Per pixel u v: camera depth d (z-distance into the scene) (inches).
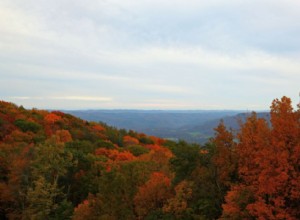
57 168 1788.9
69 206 1628.9
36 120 3376.0
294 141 830.5
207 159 1127.6
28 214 1631.4
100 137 3609.7
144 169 1481.3
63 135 2962.6
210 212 1002.7
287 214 780.0
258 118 1028.5
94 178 1855.3
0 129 2679.6
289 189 813.9
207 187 1058.7
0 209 1838.1
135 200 1212.5
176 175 1193.4
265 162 828.6
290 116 871.7
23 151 1945.1
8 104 3624.5
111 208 1213.1
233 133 1075.9
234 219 869.8
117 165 1788.9
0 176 1983.3
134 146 3356.3
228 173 1031.0
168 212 1058.7
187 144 1283.2
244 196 871.7
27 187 1739.7
